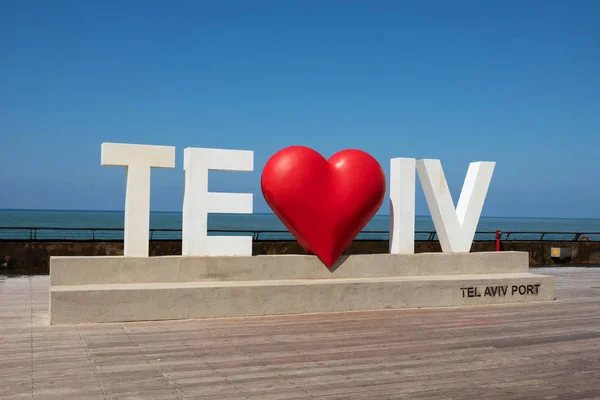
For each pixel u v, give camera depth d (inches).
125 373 314.3
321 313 491.2
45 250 716.0
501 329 441.1
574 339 410.0
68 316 427.5
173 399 274.8
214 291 461.4
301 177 503.8
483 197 597.0
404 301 521.3
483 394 288.7
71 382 297.6
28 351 355.6
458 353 368.2
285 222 520.7
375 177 524.4
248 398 277.9
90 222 4104.3
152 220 4749.0
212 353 358.3
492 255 585.9
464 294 542.9
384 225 4318.4
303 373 319.9
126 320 438.9
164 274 475.5
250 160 506.3
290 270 510.3
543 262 958.4
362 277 533.3
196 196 495.2
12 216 5994.1
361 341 396.2
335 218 511.8
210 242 498.6
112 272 463.5
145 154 482.0
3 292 572.1
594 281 751.7
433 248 889.5
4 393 279.4
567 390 296.2
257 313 473.4
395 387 297.9
